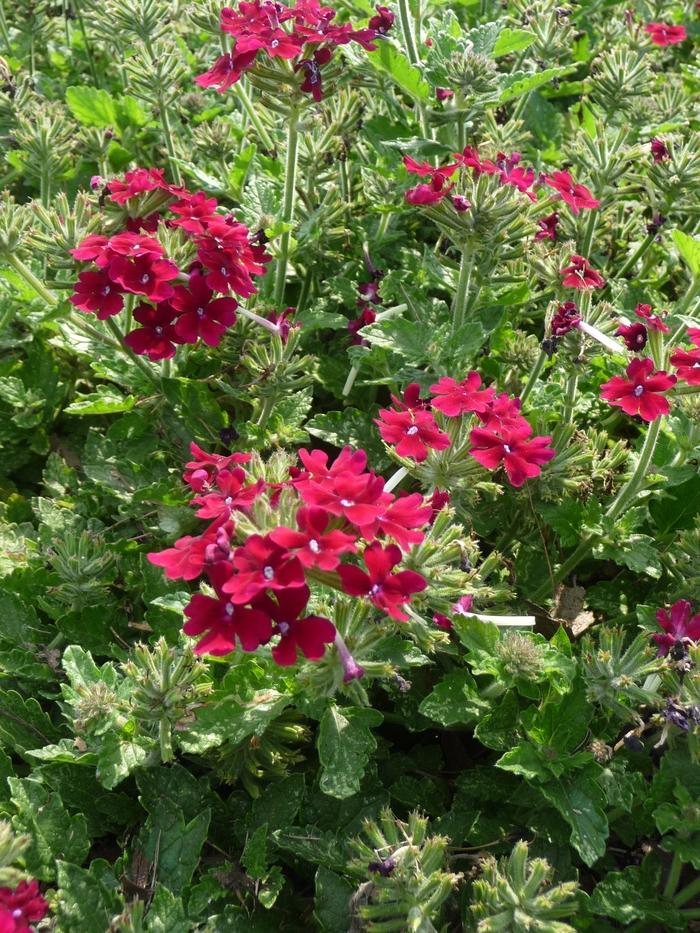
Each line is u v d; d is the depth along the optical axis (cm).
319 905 23
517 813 26
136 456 31
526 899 21
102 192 29
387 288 34
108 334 32
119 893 22
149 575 28
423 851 21
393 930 21
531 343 33
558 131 46
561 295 30
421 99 34
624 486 29
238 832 25
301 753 27
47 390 34
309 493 19
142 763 23
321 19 29
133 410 31
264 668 23
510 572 30
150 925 21
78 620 27
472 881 24
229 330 31
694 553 28
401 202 37
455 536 22
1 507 32
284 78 29
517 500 30
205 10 35
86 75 50
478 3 48
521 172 29
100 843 26
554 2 41
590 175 36
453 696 24
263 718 23
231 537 19
